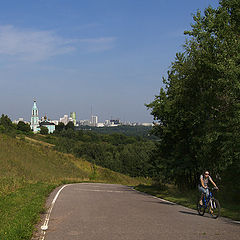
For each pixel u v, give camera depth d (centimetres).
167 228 829
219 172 1819
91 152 10681
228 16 1734
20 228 740
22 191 1678
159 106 2395
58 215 1041
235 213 1111
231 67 1434
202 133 1880
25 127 11438
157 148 2753
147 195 2117
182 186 2503
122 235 741
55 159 5991
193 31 1892
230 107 1545
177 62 2266
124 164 10425
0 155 3778
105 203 1410
